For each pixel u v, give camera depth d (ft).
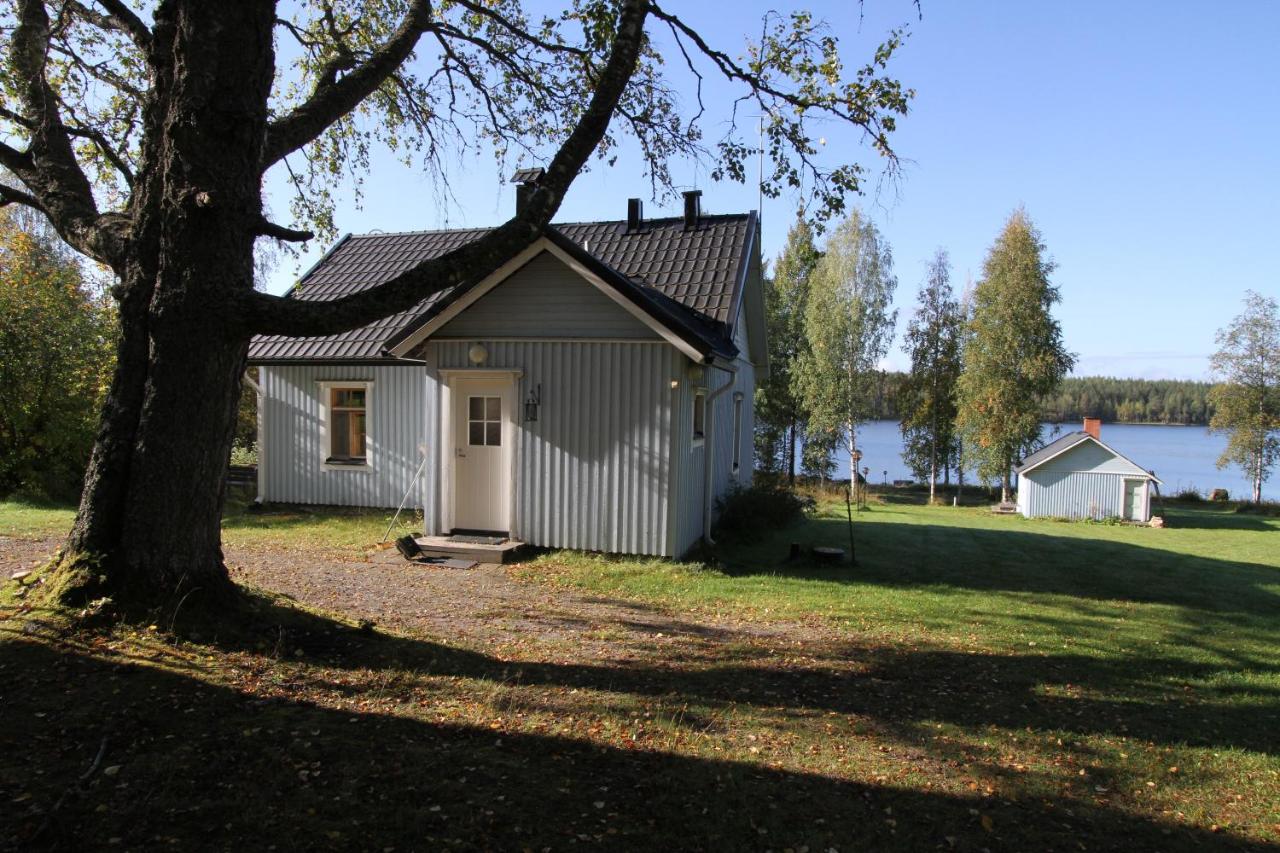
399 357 38.17
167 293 16.92
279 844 10.27
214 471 18.10
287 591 26.08
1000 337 115.96
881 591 32.22
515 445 36.73
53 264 59.67
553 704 16.51
